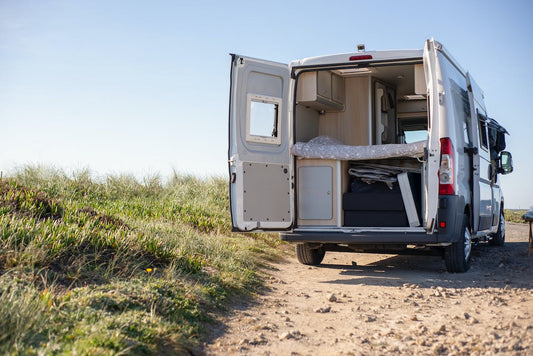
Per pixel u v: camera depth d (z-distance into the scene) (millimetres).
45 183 10625
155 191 12461
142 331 3789
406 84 9742
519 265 7770
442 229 6551
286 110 7371
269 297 5738
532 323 4406
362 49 7383
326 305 5391
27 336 3354
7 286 4039
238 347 3969
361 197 7176
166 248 6301
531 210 8773
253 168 6980
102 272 5039
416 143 6789
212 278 5801
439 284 6449
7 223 5449
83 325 3666
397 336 4223
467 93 8117
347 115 8969
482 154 8562
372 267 8055
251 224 6902
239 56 6949
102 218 7094
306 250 8141
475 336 4105
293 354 3855
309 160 7332
